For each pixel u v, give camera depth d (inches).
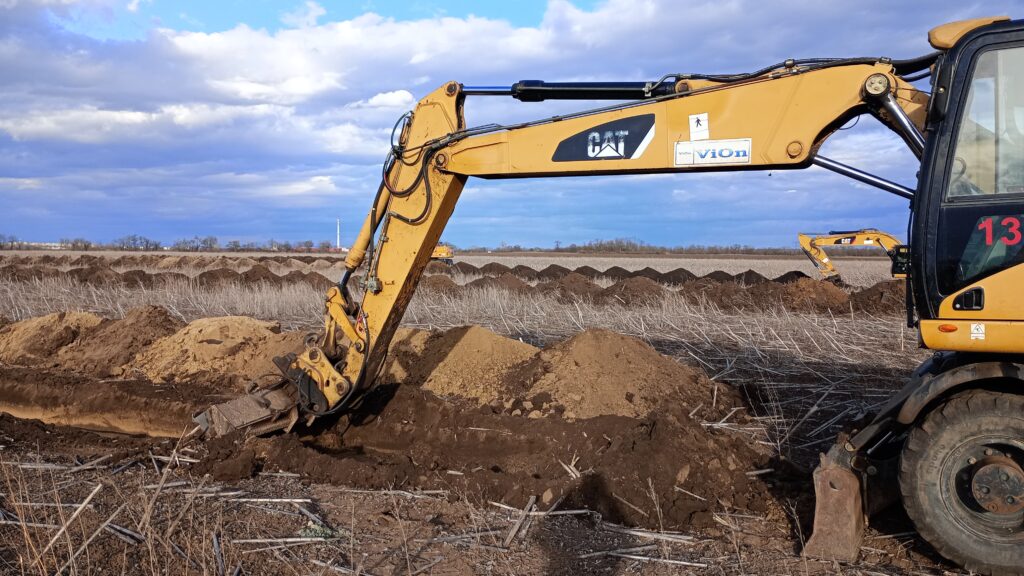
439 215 246.5
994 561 165.2
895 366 391.5
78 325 443.5
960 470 169.0
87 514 203.8
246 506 211.6
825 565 175.5
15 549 180.1
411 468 240.5
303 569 171.0
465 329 345.1
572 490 212.8
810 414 298.7
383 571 171.0
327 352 261.3
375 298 253.3
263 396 271.3
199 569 170.7
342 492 226.4
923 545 186.2
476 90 237.1
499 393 299.7
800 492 218.8
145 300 714.8
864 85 188.9
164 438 291.3
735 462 235.1
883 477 191.8
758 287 721.0
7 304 687.1
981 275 165.2
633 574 171.6
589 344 308.7
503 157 231.5
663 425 235.6
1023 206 162.1
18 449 275.0
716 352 439.2
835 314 655.8
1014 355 170.6
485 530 196.2
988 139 166.7
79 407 325.7
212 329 391.2
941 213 169.3
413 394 294.7
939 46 176.6
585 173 222.8
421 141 244.2
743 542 190.7
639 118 213.8
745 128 203.0
